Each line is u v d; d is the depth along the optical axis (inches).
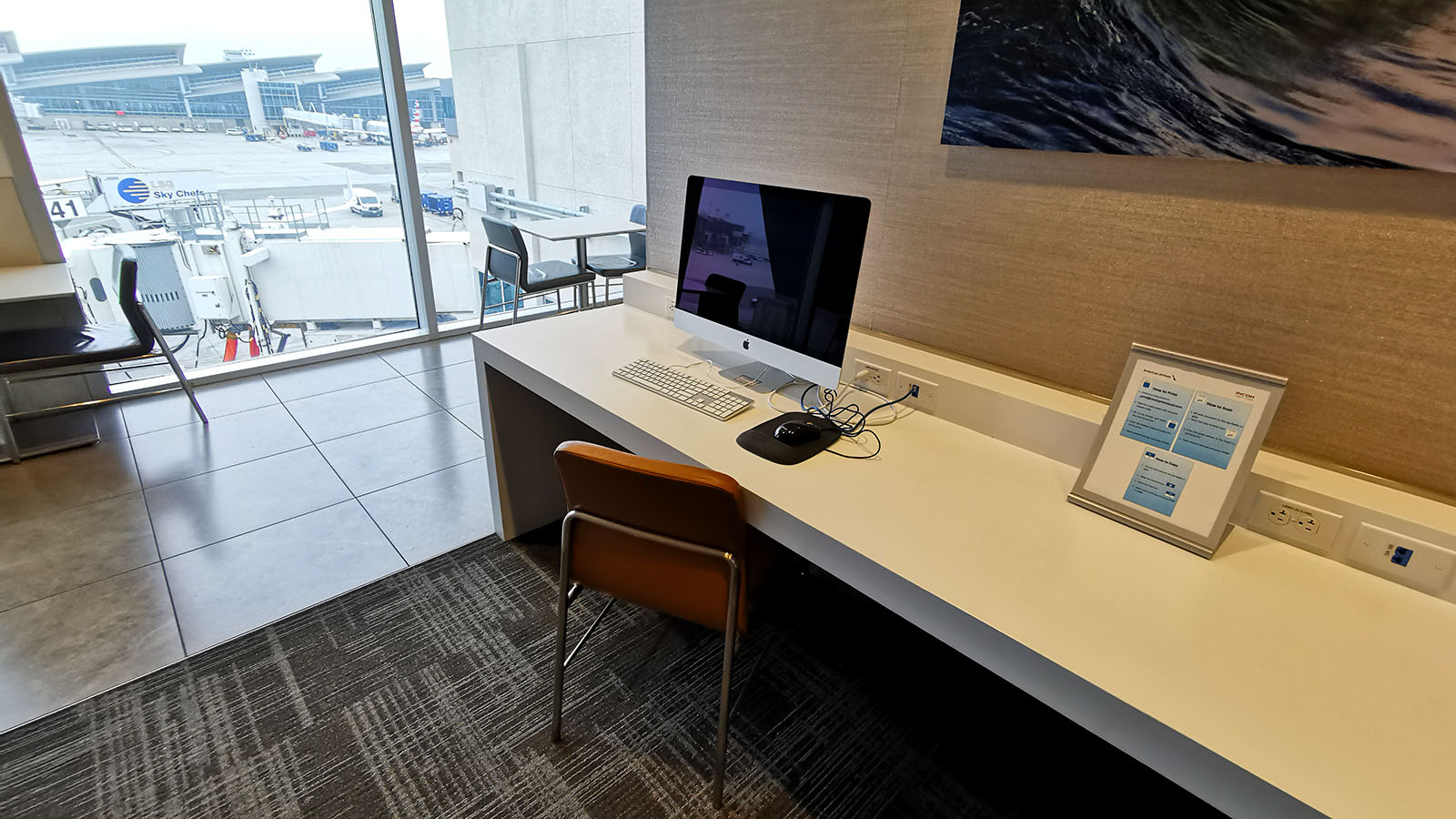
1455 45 37.8
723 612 53.9
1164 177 51.7
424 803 58.4
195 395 130.3
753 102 78.0
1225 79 46.1
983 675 73.0
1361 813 30.1
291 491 102.0
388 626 77.5
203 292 131.6
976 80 58.2
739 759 62.9
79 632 75.1
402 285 157.5
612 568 56.1
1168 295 53.8
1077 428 56.5
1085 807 59.5
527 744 63.8
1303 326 48.3
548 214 199.6
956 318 68.0
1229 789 32.8
